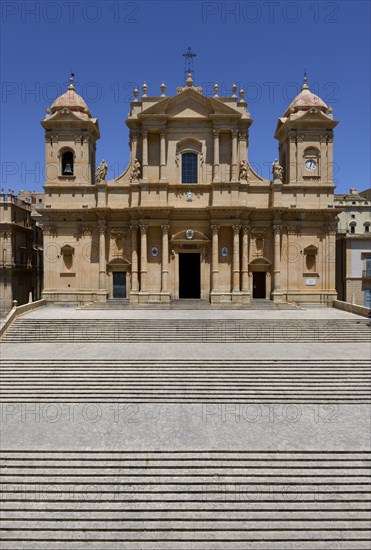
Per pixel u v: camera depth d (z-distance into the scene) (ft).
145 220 142.92
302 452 53.88
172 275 147.23
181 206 146.20
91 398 72.02
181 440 56.70
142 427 61.05
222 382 76.54
